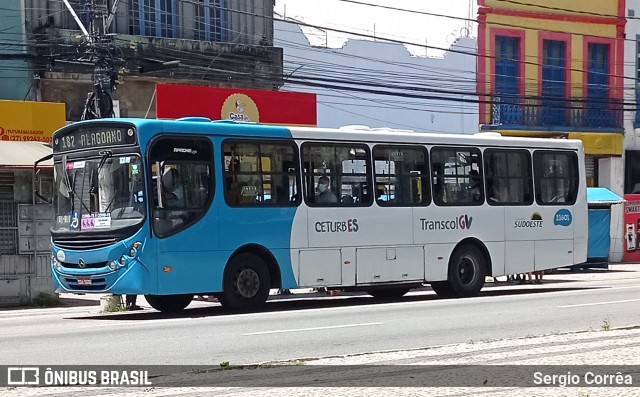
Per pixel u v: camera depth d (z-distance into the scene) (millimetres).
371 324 14805
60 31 30891
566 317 15617
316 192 18359
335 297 22891
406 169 19672
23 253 21766
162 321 16016
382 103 36938
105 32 24078
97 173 16797
